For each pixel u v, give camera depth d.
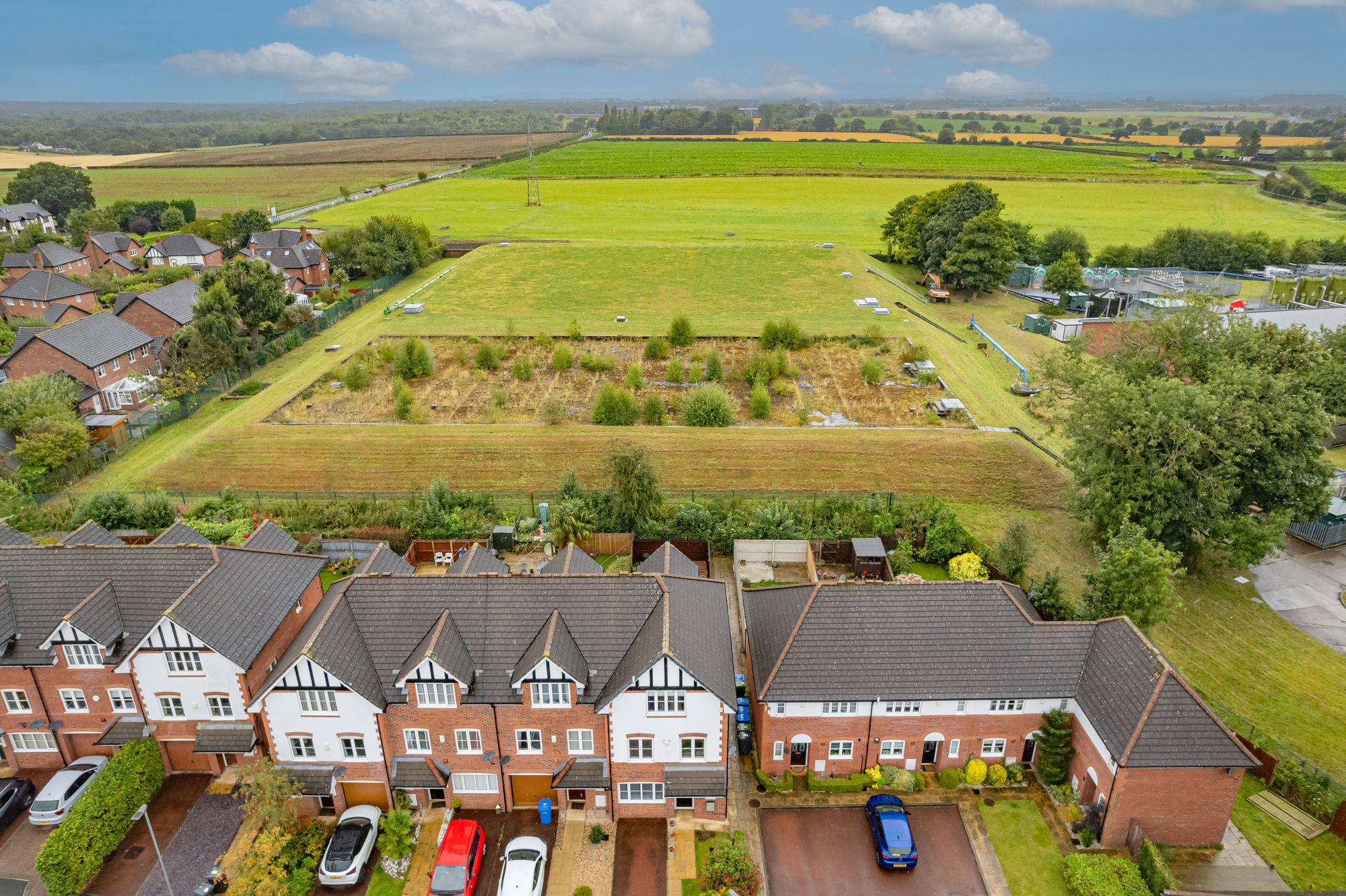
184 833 35.34
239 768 34.31
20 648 36.59
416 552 55.84
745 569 54.56
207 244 146.38
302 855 34.00
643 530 56.88
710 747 35.28
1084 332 95.44
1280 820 35.50
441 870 32.44
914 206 142.62
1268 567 54.59
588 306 113.75
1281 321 83.62
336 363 90.88
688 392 83.62
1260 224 173.12
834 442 70.75
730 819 36.31
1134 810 33.38
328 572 53.81
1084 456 54.97
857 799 37.38
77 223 167.62
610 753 35.19
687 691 33.88
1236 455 49.00
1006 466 67.31
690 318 107.44
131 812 35.34
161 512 58.22
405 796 36.53
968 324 107.81
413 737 35.53
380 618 36.62
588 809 37.00
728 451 69.62
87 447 69.25
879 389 84.44
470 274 130.75
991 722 37.38
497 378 87.56
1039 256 137.12
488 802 36.94
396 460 68.56
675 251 142.12
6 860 34.03
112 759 35.94
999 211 123.31
